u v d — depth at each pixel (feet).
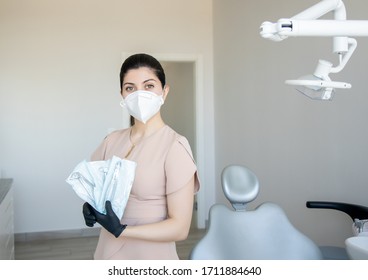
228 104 10.93
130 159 3.20
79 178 2.92
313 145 6.72
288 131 7.54
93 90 11.55
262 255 3.65
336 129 6.09
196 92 12.37
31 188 11.25
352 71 5.66
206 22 12.36
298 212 7.26
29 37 11.09
